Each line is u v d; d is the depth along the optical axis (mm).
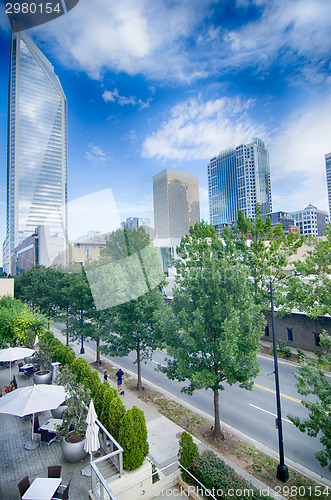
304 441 12344
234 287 12555
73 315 24594
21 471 9180
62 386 11141
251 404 15648
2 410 9562
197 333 11922
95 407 11648
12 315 20391
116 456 8938
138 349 17375
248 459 11031
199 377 11148
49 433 10648
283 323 26375
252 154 148875
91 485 8281
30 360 18156
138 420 9062
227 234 22094
